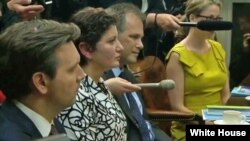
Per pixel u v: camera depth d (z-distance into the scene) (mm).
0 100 1244
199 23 2504
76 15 1880
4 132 1143
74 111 1706
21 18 2051
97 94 1834
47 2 2695
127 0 3408
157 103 2943
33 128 1220
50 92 1270
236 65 4742
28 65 1229
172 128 3025
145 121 2297
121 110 2057
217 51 3141
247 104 2551
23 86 1244
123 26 2143
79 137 1701
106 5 3211
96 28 1838
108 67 1882
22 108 1257
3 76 1245
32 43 1224
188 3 3025
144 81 2951
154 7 3533
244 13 4805
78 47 1844
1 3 2289
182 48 3049
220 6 2971
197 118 2777
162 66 3059
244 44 4750
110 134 1830
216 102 3076
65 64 1271
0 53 1244
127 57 2189
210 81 3029
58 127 1597
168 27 2537
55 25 1286
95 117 1792
